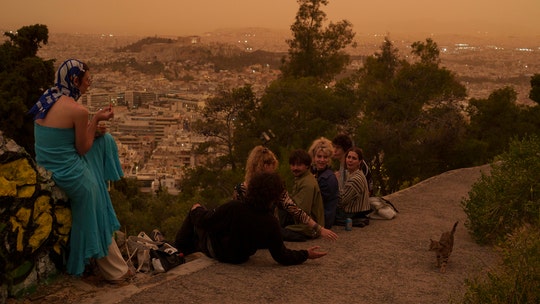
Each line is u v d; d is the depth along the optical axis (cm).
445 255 527
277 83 2758
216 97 2736
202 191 2431
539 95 2612
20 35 2278
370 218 705
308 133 2608
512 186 610
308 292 468
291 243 594
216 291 462
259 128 2636
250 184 509
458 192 888
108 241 474
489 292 401
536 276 390
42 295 443
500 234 602
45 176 443
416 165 2322
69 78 458
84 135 451
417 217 725
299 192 600
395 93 2603
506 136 2517
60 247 462
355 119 2630
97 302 436
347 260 547
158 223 2284
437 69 2612
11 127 1962
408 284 493
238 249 514
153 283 477
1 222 420
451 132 2289
